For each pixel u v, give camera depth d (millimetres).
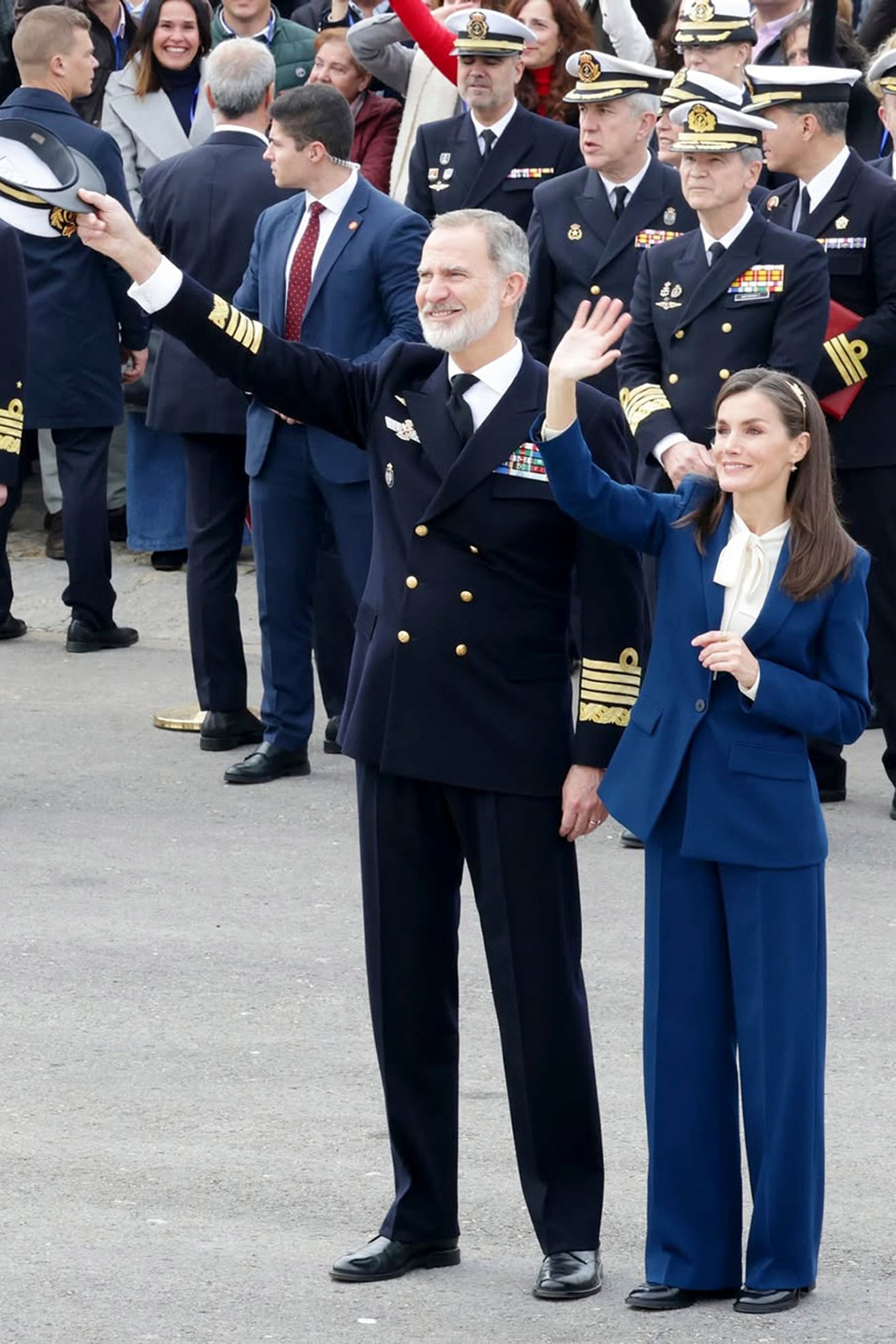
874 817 29219
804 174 28938
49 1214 17828
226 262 31672
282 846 27906
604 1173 17062
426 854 16969
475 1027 22156
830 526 16266
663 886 16562
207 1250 17234
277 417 29656
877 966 23812
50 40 34000
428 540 16781
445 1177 17125
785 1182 16281
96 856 27406
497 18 33125
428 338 16406
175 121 39875
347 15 39750
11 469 28469
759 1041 16297
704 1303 16578
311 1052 21328
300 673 30719
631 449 29188
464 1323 16094
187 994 22828
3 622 38281
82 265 35875
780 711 16078
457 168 33875
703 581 16469
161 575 41344
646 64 35281
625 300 29766
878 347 28031
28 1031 21812
